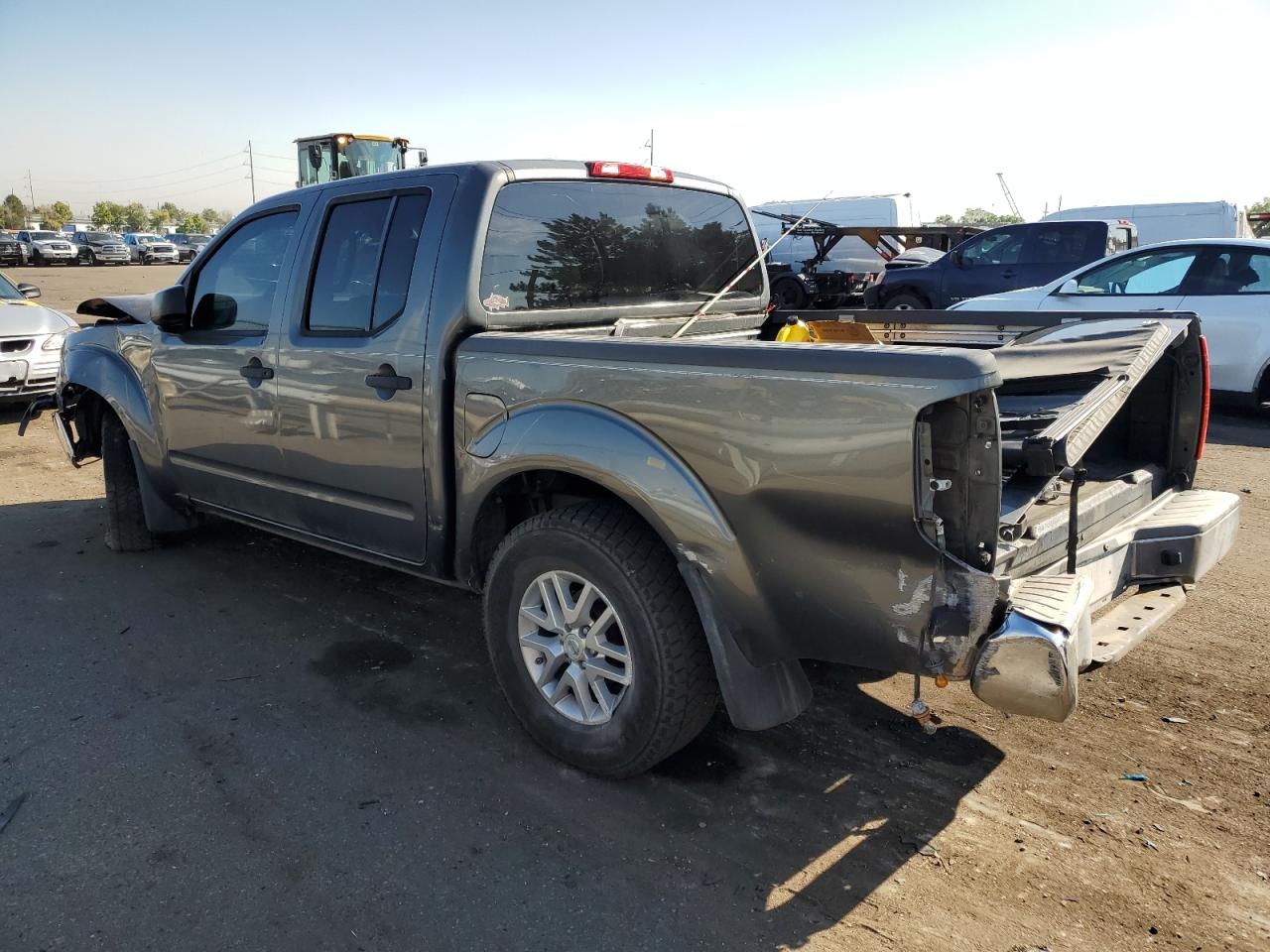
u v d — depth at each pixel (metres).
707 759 3.17
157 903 2.47
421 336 3.31
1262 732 3.27
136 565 5.11
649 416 2.70
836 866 2.61
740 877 2.57
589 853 2.68
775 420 2.44
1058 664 2.22
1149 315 3.78
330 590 4.75
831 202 20.88
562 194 3.58
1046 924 2.37
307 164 20.09
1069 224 13.02
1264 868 2.57
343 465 3.69
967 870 2.58
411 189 3.47
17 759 3.18
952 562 2.28
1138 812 2.82
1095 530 3.10
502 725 3.41
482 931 2.37
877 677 3.74
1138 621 2.96
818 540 2.45
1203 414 3.64
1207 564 3.29
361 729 3.38
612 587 2.82
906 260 17.12
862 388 2.29
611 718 2.94
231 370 4.13
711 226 4.29
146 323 4.85
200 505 4.73
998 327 4.24
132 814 2.86
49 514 6.12
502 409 3.08
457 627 4.30
